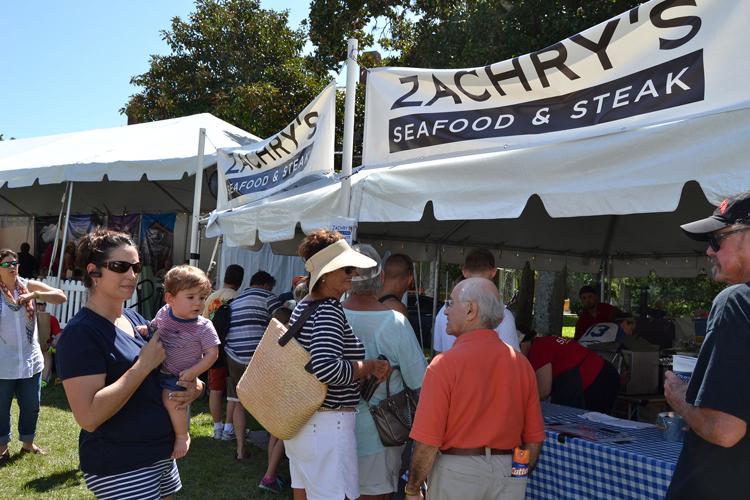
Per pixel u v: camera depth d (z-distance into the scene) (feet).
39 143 49.62
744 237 6.60
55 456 19.10
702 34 10.07
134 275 8.65
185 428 8.96
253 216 19.25
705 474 6.50
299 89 65.31
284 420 9.71
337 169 49.90
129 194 46.16
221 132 41.29
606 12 32.81
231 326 20.02
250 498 16.60
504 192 12.15
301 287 17.48
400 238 28.78
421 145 14.37
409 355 10.97
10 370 18.13
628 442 11.34
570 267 35.42
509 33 35.94
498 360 8.77
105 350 8.22
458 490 8.50
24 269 45.06
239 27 71.61
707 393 6.17
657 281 57.21
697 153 9.75
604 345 23.47
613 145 10.78
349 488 9.91
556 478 11.77
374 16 47.29
